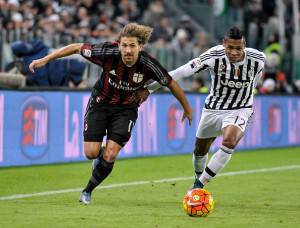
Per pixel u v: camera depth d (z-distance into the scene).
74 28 47.62
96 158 24.48
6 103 34.59
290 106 51.22
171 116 43.22
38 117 36.09
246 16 61.66
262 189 29.81
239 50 24.58
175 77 25.62
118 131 24.06
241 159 42.09
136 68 23.56
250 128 47.81
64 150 37.56
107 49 23.52
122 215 22.88
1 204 24.78
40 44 37.59
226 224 21.67
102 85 24.05
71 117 37.78
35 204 24.84
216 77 25.70
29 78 37.28
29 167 35.47
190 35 58.31
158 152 42.47
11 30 40.53
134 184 30.64
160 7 58.66
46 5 49.72
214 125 26.17
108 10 54.31
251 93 26.00
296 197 27.62
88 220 21.88
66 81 38.53
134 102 24.52
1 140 34.53
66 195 27.09
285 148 50.03
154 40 53.75
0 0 45.09
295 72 55.91
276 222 22.20
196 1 65.12
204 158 27.48
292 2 64.25
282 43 57.84
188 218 22.50
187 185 30.70
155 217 22.61
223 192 28.78
